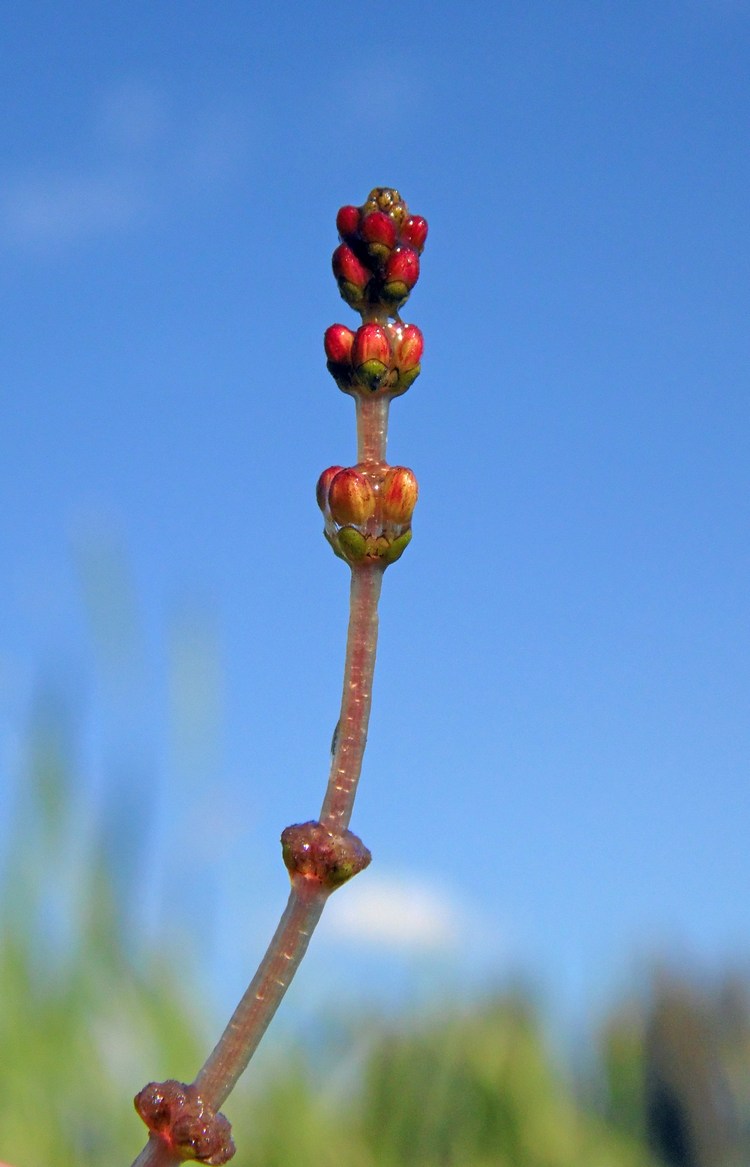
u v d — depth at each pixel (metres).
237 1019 0.07
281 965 0.07
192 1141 0.07
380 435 0.08
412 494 0.07
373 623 0.07
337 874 0.07
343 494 0.07
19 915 0.18
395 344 0.08
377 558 0.07
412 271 0.08
